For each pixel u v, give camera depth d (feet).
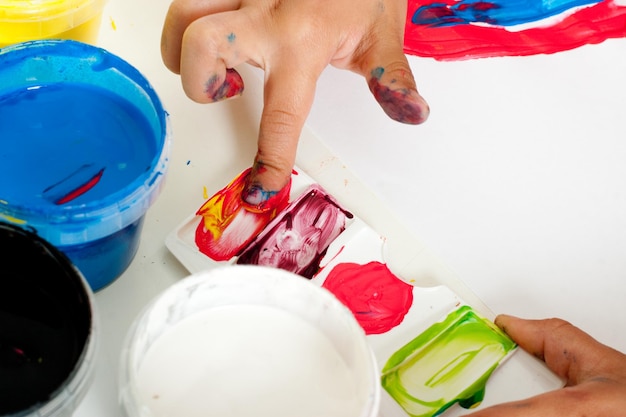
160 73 3.03
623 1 3.40
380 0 2.74
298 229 2.64
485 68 3.22
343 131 2.98
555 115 3.13
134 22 3.15
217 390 1.92
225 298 2.01
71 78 2.52
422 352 2.46
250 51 2.62
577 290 2.72
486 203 2.88
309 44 2.61
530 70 3.24
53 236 2.08
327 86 3.09
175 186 2.75
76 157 2.39
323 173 2.86
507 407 2.13
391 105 2.56
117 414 2.24
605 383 2.28
